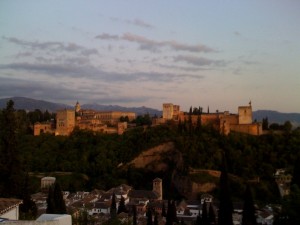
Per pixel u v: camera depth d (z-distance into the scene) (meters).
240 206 134.88
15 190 61.94
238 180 164.12
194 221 121.94
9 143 63.44
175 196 174.12
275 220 39.84
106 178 182.75
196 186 168.00
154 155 194.75
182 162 182.88
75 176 182.25
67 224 27.05
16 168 63.50
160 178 181.62
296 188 38.38
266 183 163.25
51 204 63.31
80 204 133.38
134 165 194.88
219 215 64.12
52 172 187.62
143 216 123.00
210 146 190.62
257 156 184.00
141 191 162.75
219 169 177.62
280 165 177.00
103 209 134.25
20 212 53.12
